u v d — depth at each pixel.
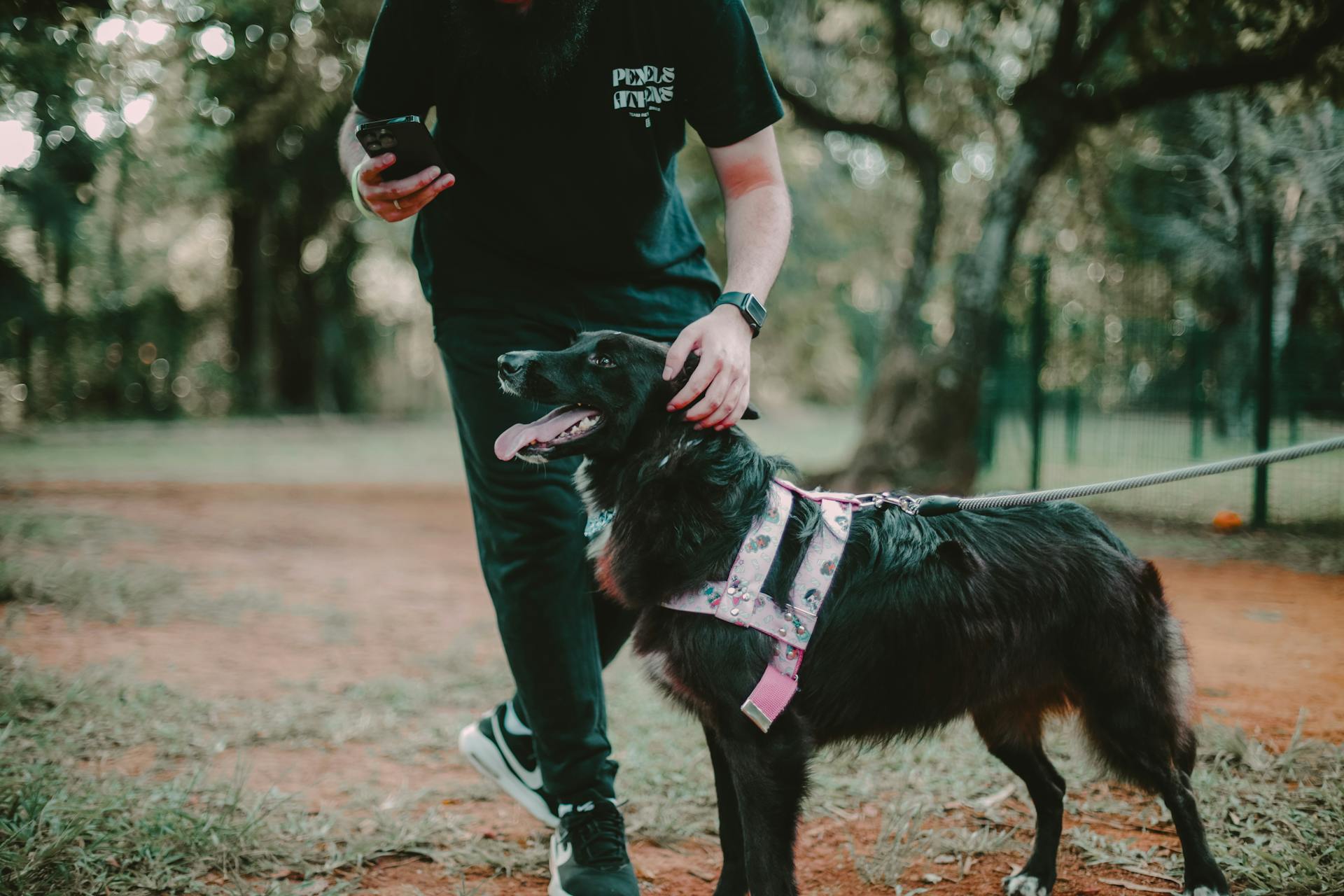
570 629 2.61
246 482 13.55
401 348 33.00
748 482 2.47
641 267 2.70
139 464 15.24
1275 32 8.85
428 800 3.42
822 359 28.64
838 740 2.51
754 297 2.45
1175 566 7.93
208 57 7.85
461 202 2.65
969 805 3.40
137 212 24.34
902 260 17.84
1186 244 12.82
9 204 19.86
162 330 26.52
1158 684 2.64
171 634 5.50
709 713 2.38
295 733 4.02
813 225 16.91
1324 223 10.16
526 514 2.55
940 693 2.50
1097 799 3.42
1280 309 11.11
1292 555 8.20
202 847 2.91
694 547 2.39
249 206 23.02
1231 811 3.20
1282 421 10.20
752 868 2.30
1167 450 12.40
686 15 2.41
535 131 2.46
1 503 10.04
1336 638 5.54
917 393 11.34
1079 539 2.67
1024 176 10.89
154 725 3.94
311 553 8.44
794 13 12.21
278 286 28.34
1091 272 14.58
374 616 6.19
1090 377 13.04
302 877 2.87
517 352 2.46
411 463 16.91
